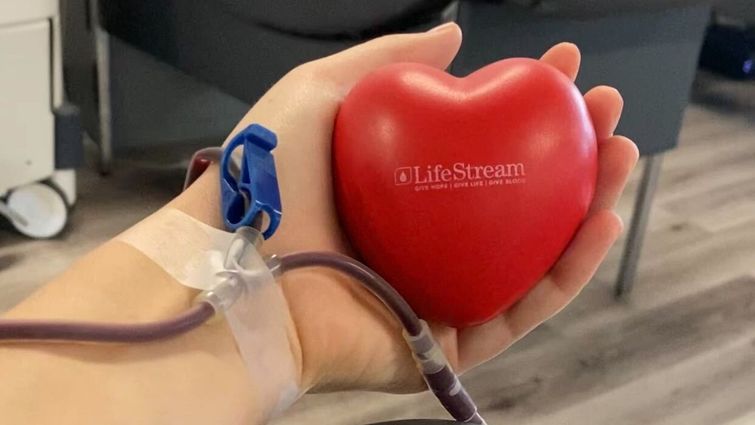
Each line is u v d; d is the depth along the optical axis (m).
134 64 1.70
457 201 0.55
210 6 1.28
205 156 0.55
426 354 0.56
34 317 0.44
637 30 1.21
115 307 0.46
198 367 0.46
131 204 1.59
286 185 0.57
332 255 0.54
